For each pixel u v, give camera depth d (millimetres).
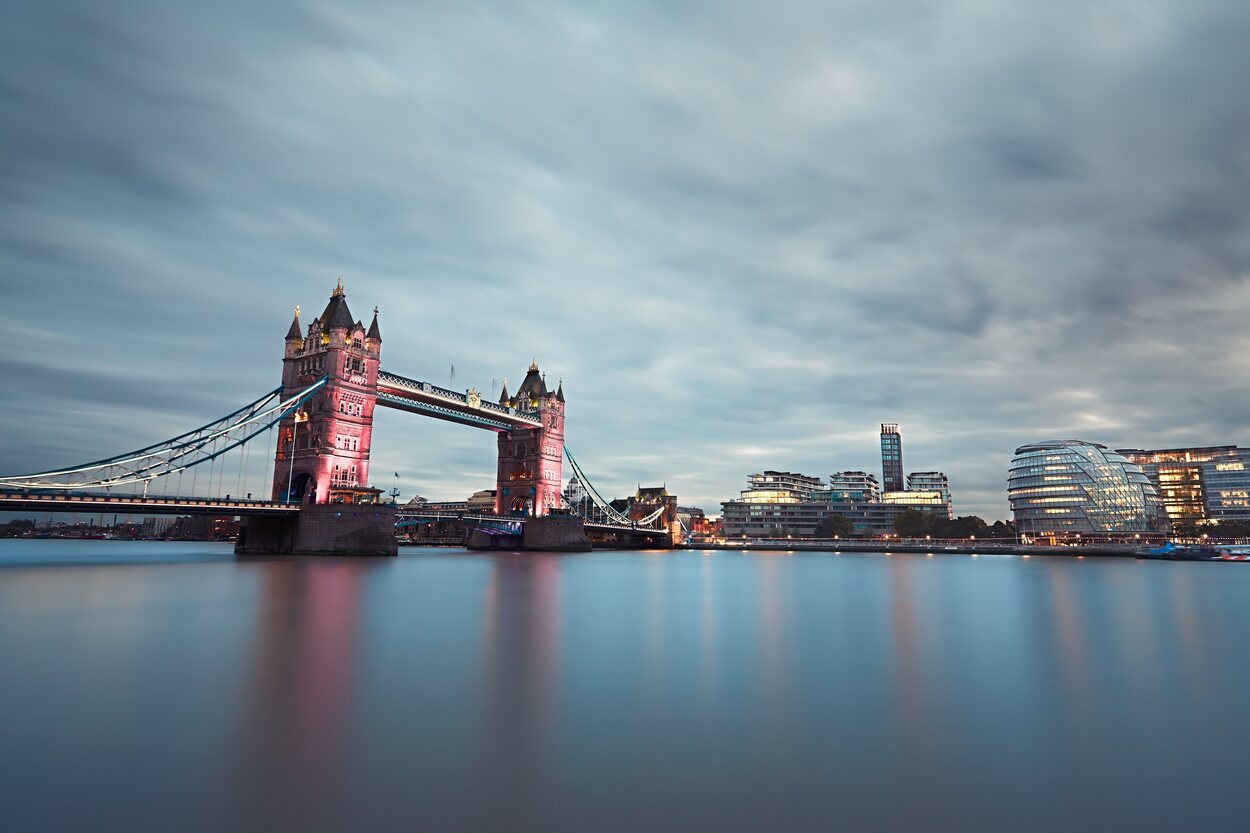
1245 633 32312
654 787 12812
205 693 18562
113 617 32906
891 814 11797
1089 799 12500
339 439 106062
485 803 11984
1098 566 113000
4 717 16328
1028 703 18922
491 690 19422
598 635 29906
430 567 80000
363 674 21094
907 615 39188
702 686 20422
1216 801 12438
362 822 11180
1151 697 19656
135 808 11523
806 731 16234
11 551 144375
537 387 164750
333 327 107500
